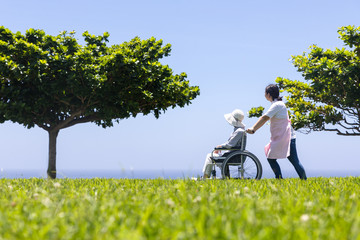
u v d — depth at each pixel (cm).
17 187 488
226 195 341
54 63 972
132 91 1082
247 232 178
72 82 961
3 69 914
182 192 346
